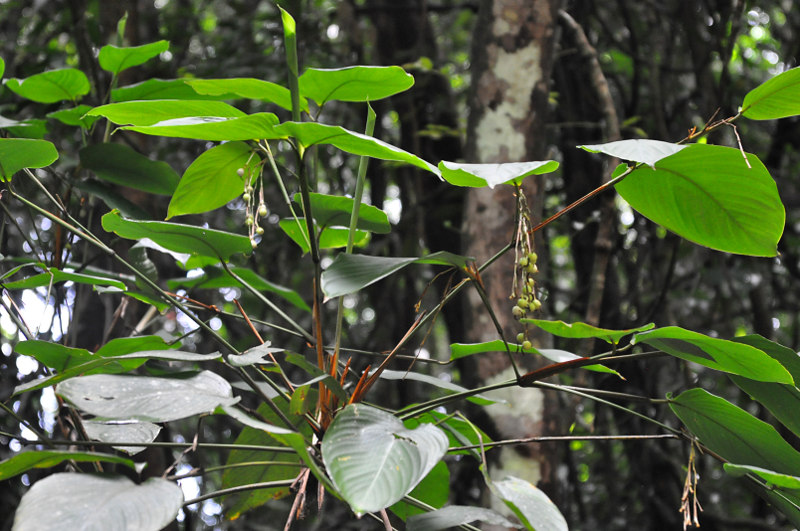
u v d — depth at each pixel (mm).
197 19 4508
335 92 1397
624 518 3869
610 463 3920
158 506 1008
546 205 4344
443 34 5043
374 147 1170
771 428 1375
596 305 2623
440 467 1777
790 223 4090
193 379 1238
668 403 1465
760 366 1297
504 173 1099
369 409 1184
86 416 2047
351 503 979
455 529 1458
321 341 1427
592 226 3732
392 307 3979
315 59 4055
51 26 4348
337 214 1622
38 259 1865
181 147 3973
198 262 1979
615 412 3725
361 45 4129
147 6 4441
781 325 5188
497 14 2541
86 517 956
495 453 2242
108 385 1128
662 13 4012
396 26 4215
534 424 2244
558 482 2250
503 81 2492
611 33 4086
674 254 3043
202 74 3691
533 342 2307
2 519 2721
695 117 4129
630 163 1402
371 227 1664
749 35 4707
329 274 1278
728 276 3539
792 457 1397
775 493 1471
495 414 2264
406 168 3988
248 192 1367
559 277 5230
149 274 1814
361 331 4531
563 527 1130
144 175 1958
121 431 1396
